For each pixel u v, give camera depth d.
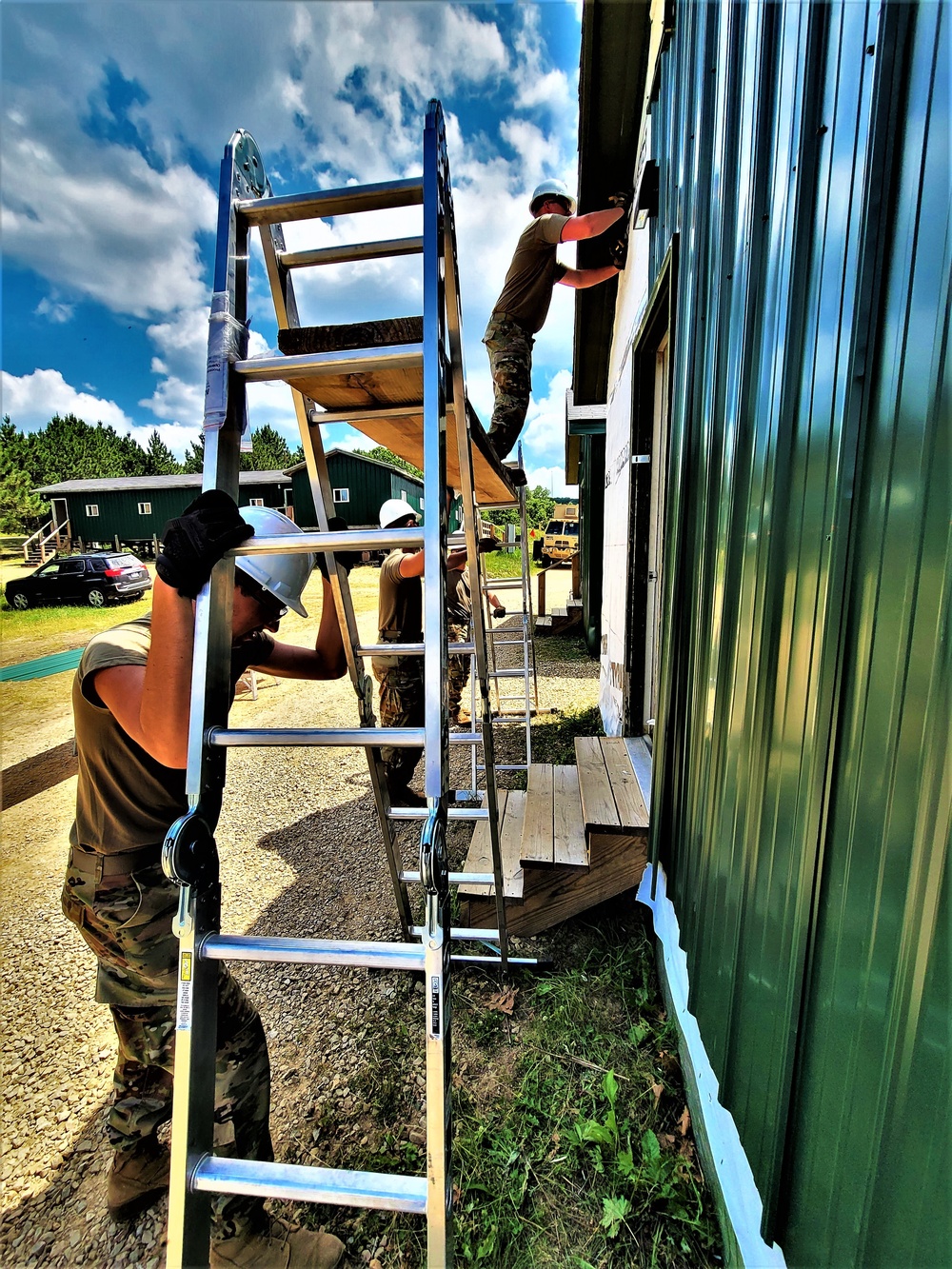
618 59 3.09
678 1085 1.86
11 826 4.14
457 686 4.42
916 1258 0.69
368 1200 0.99
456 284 1.38
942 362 0.64
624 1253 1.46
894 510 0.74
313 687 7.38
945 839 0.64
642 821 2.46
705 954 1.62
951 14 0.62
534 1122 1.78
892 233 0.74
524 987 2.33
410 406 1.55
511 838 2.76
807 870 0.98
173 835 1.02
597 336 5.59
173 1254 1.03
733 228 1.43
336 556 1.92
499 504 4.29
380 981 2.42
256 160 1.25
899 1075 0.73
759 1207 1.22
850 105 0.83
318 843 3.66
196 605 1.09
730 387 1.44
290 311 1.40
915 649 0.70
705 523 1.70
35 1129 1.92
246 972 2.52
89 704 1.32
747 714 1.30
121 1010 1.46
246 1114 1.34
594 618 8.59
